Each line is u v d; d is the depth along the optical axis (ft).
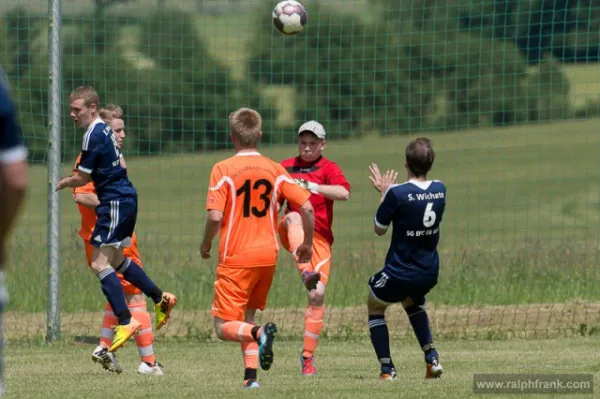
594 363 99.30
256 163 79.97
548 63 447.01
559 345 116.98
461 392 77.92
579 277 155.33
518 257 166.81
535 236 255.70
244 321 82.48
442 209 85.76
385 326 88.94
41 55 302.86
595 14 437.99
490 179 360.28
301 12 119.44
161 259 174.29
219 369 100.01
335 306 144.36
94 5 377.30
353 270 162.61
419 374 94.53
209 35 401.70
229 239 79.15
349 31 436.35
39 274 157.89
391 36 442.09
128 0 377.09
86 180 91.71
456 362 101.30
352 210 305.53
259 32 419.33
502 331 127.54
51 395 79.56
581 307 139.95
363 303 146.30
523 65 449.89
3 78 40.96
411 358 107.86
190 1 352.49
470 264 165.17
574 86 444.55
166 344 123.13
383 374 88.63
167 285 153.69
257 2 419.33
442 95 446.19
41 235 193.57
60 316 132.67
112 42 378.73
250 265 78.84
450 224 285.84
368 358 108.99
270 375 94.27
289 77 431.43
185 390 80.74
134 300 97.86
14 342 122.93
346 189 98.32
